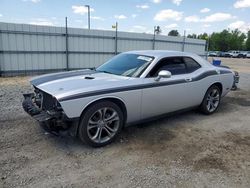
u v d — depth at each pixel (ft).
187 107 15.89
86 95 10.78
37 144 11.87
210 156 11.15
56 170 9.64
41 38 41.37
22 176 9.14
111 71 14.28
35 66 41.78
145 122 14.88
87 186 8.68
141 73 13.15
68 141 12.28
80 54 46.11
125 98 12.10
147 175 9.45
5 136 12.68
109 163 10.31
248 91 28.19
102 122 11.70
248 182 9.17
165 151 11.54
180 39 59.72
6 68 39.14
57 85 11.56
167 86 13.84
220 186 8.87
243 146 12.35
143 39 53.36
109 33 48.55
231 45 278.26
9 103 19.43
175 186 8.80
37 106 12.37
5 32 37.86
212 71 17.02
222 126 15.37
